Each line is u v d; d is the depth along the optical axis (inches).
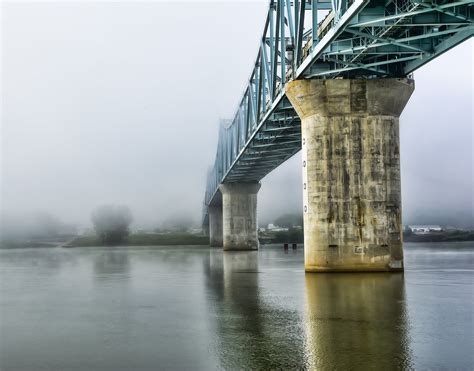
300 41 1603.1
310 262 1669.5
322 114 1654.8
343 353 678.5
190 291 1408.7
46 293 1475.1
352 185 1642.5
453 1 1167.0
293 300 1146.0
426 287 1325.0
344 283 1408.7
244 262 2731.3
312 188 1662.2
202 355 700.0
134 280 1819.6
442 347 705.0
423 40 1439.5
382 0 1258.0
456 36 1322.6
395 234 1643.7
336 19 1253.7
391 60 1497.3
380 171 1644.9
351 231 1638.8
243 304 1123.9
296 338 771.4
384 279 1482.5
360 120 1651.1
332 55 1601.9
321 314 963.3
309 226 1669.5
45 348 773.3
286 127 2336.4
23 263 3395.7
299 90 1654.8
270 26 1950.1
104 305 1192.8
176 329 877.8
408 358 652.1
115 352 736.3
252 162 3479.3
